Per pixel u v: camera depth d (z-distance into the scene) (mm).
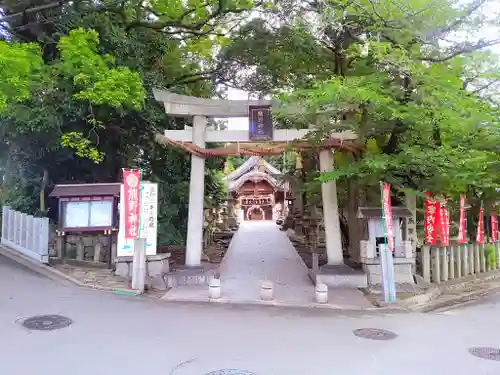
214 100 14328
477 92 14484
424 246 15125
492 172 14469
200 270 13812
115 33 15273
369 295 12875
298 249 22078
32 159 16234
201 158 14609
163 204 17438
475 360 7203
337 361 6926
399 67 11711
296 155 22594
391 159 12188
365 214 14062
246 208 41625
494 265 19109
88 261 14703
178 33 17797
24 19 14719
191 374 6117
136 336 7789
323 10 13258
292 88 17328
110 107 14969
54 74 13102
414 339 8398
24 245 14859
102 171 17938
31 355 6602
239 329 8625
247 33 17547
